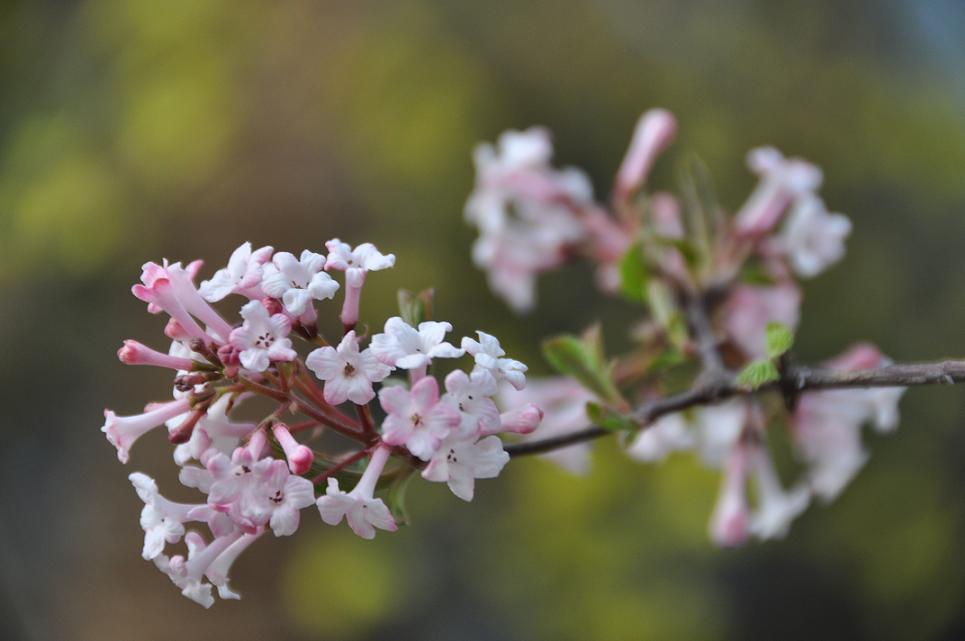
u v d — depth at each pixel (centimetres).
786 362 54
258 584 129
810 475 62
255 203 130
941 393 125
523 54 132
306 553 129
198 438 50
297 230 130
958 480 124
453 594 126
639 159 64
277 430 50
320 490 51
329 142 131
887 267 128
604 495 123
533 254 66
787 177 62
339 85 132
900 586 121
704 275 61
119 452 51
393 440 49
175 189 132
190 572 50
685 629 119
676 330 60
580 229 65
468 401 49
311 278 50
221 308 117
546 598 122
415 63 131
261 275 50
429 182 128
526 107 131
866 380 53
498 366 49
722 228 61
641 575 121
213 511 49
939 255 130
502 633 123
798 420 61
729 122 129
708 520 119
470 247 127
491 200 67
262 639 128
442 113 129
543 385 63
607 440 123
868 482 124
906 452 125
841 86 131
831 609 123
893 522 122
